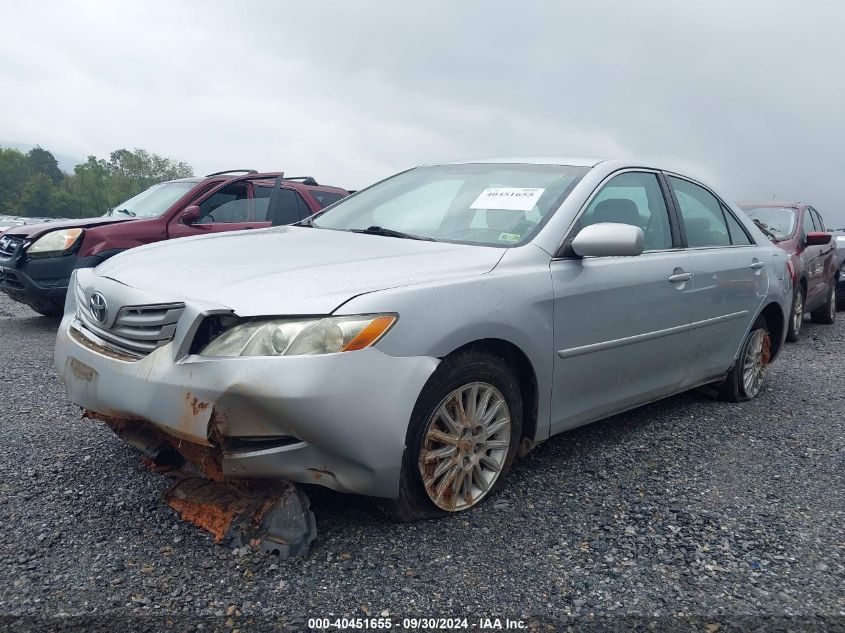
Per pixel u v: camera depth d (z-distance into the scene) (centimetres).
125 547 283
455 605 253
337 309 274
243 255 335
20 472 352
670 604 260
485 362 319
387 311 281
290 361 264
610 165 416
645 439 439
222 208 864
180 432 272
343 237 378
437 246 350
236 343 270
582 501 343
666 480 374
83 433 412
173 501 309
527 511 329
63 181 13175
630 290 390
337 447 272
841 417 508
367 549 287
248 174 902
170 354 278
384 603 252
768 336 554
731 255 492
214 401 265
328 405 266
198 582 260
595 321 370
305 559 277
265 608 246
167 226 809
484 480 331
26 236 748
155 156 13038
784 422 489
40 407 464
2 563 269
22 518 304
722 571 284
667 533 314
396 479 287
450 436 311
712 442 439
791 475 390
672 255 434
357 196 466
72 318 347
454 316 300
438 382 301
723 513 337
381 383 276
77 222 782
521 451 358
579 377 368
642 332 403
